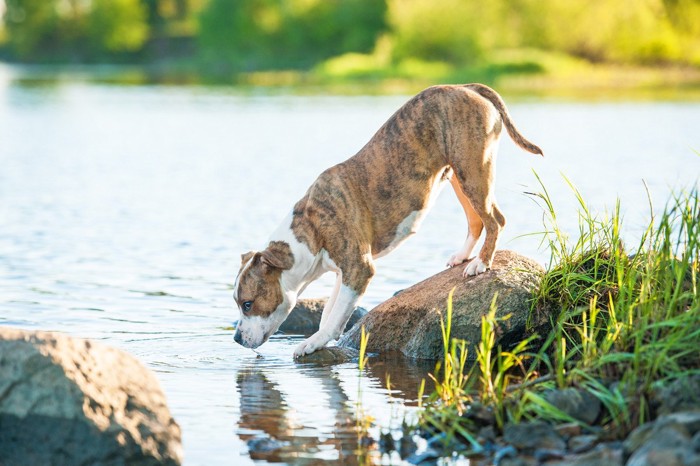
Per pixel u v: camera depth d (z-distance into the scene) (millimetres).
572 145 25016
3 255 12352
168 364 7816
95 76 77375
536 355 6855
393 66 65312
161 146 26953
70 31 107812
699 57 67250
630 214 14258
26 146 26938
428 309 8336
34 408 5383
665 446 4996
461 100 8062
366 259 8164
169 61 100125
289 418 6453
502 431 5938
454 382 6633
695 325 6398
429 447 5824
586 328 7305
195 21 96438
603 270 8148
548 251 11852
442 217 15023
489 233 8219
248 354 8219
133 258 12234
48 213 15703
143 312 9562
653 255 7289
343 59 73000
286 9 82250
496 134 8141
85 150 26047
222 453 5812
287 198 17281
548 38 65250
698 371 5914
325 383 7332
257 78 69438
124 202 16891
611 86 54188
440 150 8172
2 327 5652
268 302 8031
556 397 6027
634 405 5836
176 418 6438
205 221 14945
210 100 45906
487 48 63688
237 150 25625
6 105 43000
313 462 5660
